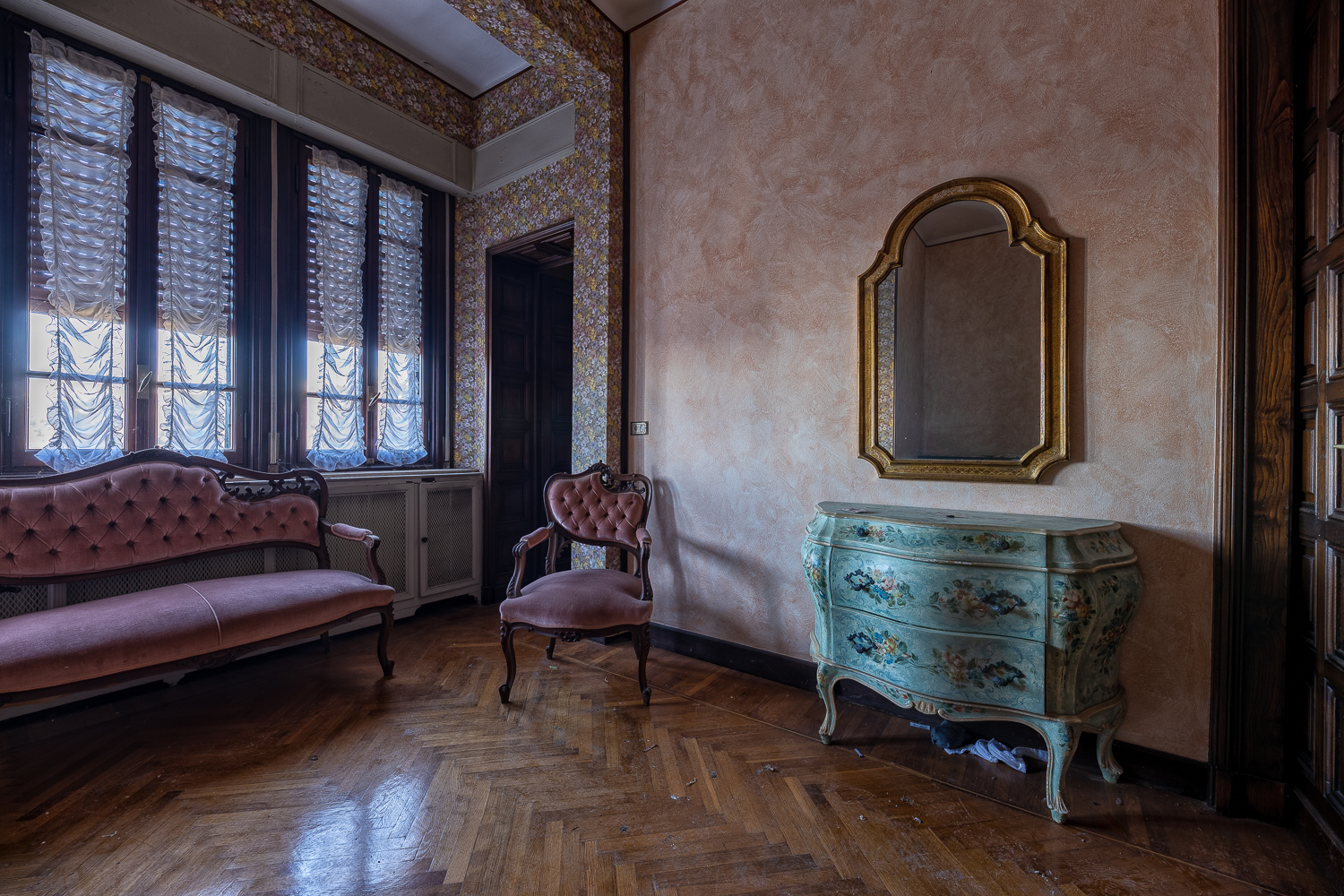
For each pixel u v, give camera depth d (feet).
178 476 8.47
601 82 10.77
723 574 9.58
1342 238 4.67
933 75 7.62
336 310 11.51
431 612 12.50
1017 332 6.98
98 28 8.23
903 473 7.73
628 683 8.81
